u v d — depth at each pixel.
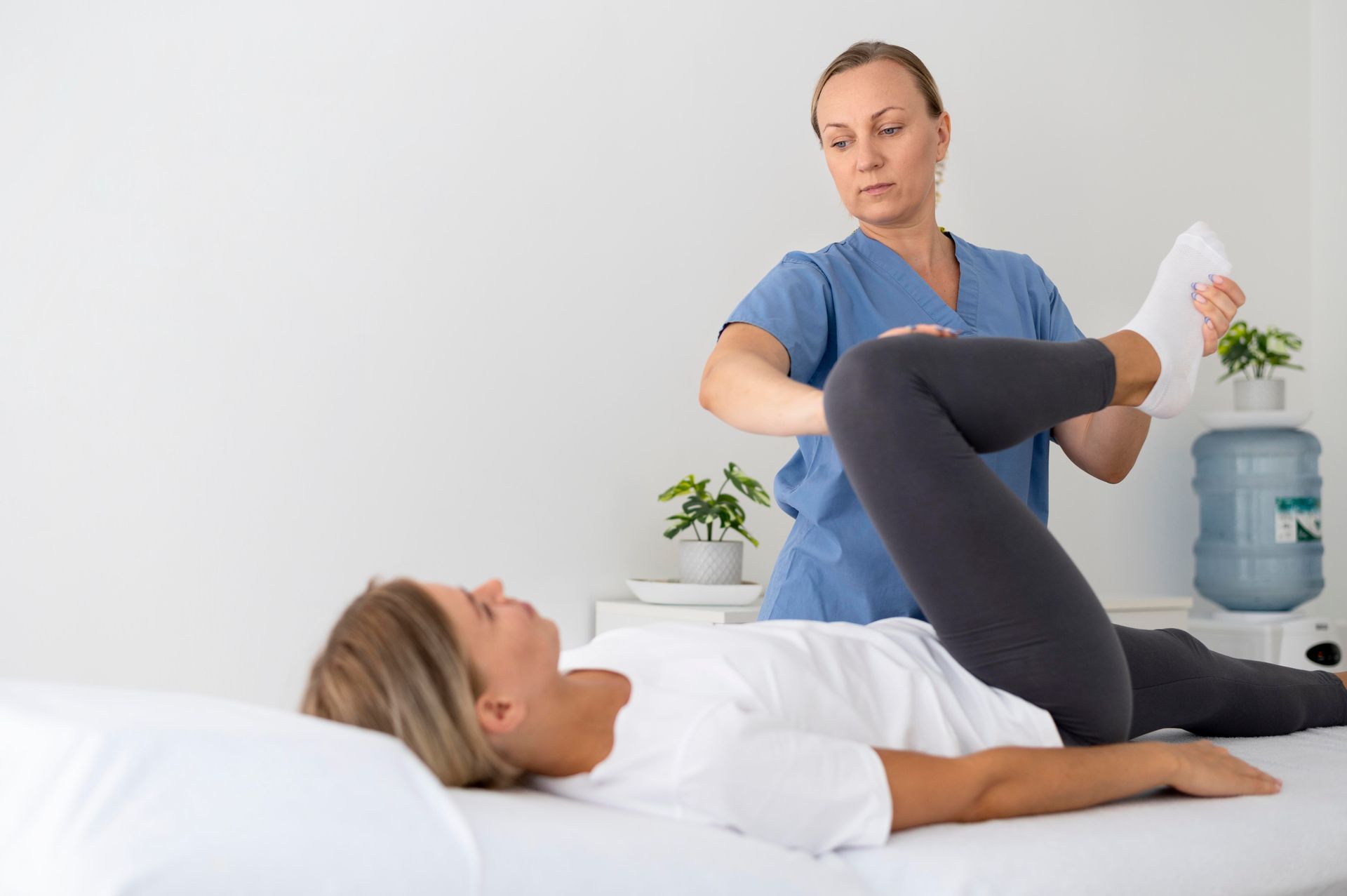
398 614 1.03
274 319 2.54
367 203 2.65
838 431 1.17
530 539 2.81
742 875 0.91
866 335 1.64
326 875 0.75
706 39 3.13
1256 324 4.09
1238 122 4.09
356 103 2.65
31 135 2.33
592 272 2.93
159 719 0.81
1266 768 1.38
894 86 1.61
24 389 2.30
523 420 2.82
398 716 0.99
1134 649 1.49
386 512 2.64
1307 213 4.21
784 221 3.25
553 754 1.08
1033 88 3.66
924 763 1.08
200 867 0.72
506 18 2.84
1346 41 4.18
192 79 2.48
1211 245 1.46
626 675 1.17
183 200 2.46
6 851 0.75
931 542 1.17
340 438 2.60
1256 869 1.10
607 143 2.97
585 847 0.86
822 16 3.32
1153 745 1.24
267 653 2.50
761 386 1.30
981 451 1.22
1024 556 1.19
